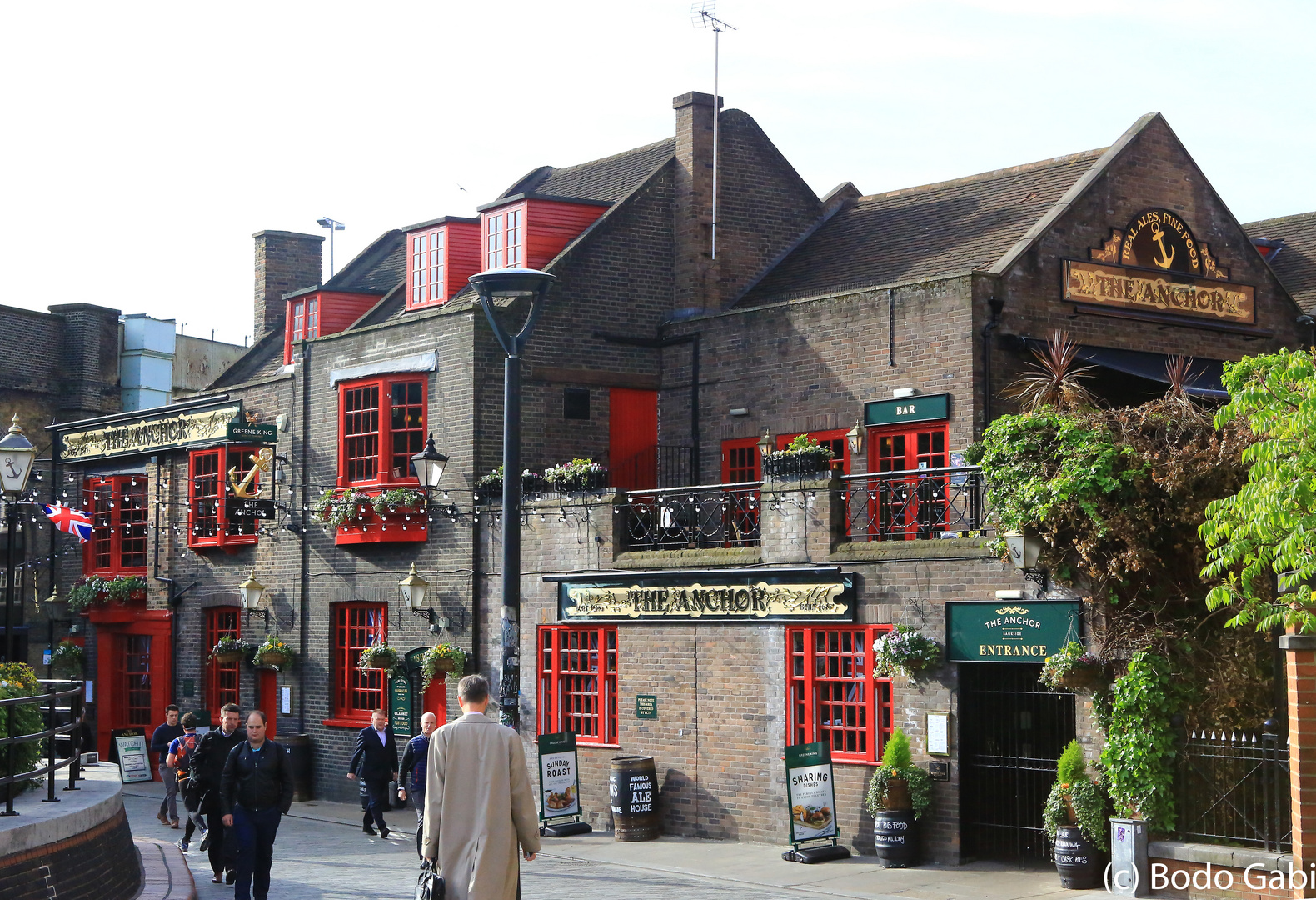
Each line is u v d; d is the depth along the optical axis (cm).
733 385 2228
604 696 1959
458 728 903
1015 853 1579
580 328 2280
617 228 2336
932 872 1546
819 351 2102
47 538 3155
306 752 2408
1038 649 1512
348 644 2398
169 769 2008
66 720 1684
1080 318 2017
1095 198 2053
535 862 1661
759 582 1781
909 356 1978
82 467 3045
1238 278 2203
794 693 1752
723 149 2417
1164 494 1414
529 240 2323
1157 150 2136
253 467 2617
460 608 2180
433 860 895
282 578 2522
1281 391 1237
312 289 2666
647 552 1916
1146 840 1370
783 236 2473
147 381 3641
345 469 2392
